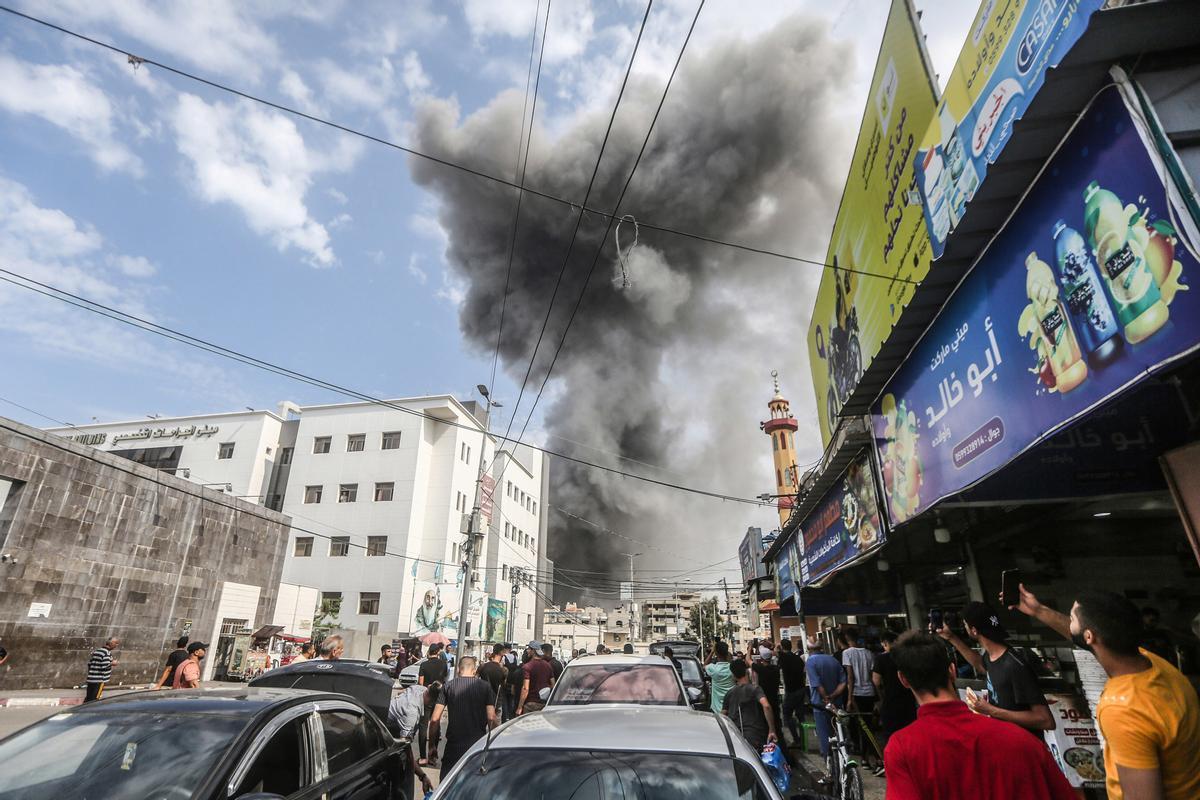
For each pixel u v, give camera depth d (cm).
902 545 920
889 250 737
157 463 4528
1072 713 451
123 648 2036
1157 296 279
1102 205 314
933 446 549
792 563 1493
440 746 1058
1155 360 281
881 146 752
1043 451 475
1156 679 222
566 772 290
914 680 229
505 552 5144
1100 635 233
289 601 3284
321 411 4400
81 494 1928
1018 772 199
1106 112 305
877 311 783
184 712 361
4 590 1692
